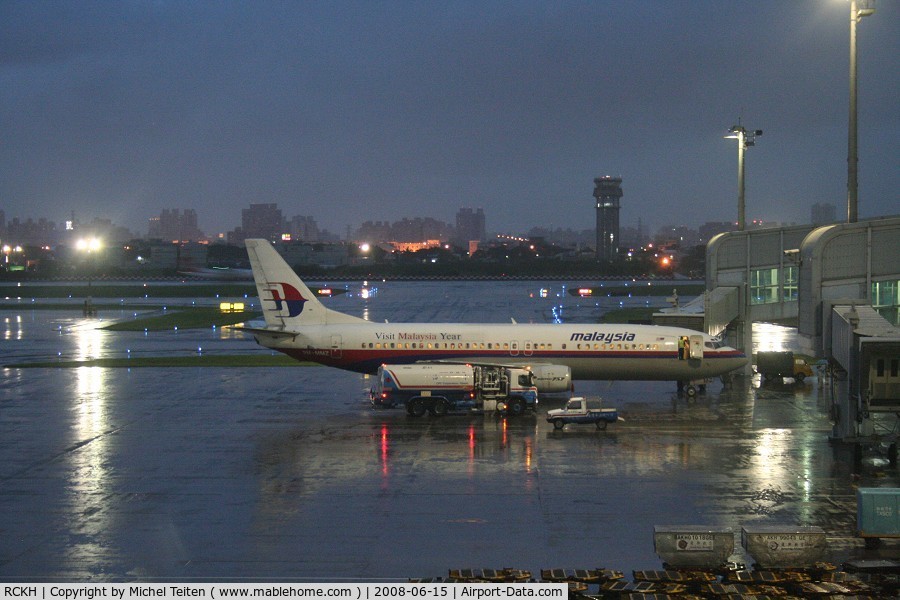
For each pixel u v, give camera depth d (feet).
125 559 140.15
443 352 291.38
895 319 248.52
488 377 259.19
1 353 428.15
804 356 411.95
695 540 133.80
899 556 141.08
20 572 134.82
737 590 125.90
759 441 225.76
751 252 350.02
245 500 172.24
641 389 316.19
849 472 193.67
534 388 261.03
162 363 384.47
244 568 136.15
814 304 235.20
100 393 302.66
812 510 165.27
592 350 291.79
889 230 248.11
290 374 350.43
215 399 290.15
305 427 243.19
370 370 294.25
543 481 185.88
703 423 250.16
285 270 300.20
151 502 170.91
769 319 349.82
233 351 435.53
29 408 273.54
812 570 132.05
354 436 231.09
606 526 155.84
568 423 240.12
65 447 218.38
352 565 137.18
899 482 184.85
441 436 231.09
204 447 218.18
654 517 160.86
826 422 251.80
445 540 148.56
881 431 213.25
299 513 163.63
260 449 215.92
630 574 134.00
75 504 169.78
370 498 173.27
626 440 226.58
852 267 247.29
